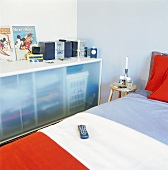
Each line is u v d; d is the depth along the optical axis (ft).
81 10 8.89
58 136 3.72
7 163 3.00
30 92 6.69
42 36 8.16
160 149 3.36
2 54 7.13
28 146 3.40
